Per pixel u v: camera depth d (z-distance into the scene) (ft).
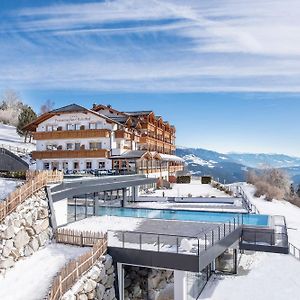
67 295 44.62
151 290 62.08
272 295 63.93
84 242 60.54
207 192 158.51
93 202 91.20
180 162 240.53
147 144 185.68
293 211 165.58
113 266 56.29
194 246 56.95
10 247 53.57
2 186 69.05
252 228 79.92
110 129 151.84
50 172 69.82
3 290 47.26
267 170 297.94
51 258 56.29
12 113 329.72
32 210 60.44
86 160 150.82
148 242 59.57
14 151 182.60
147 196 136.77
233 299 62.34
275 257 84.28
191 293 60.34
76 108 157.17
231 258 82.28
